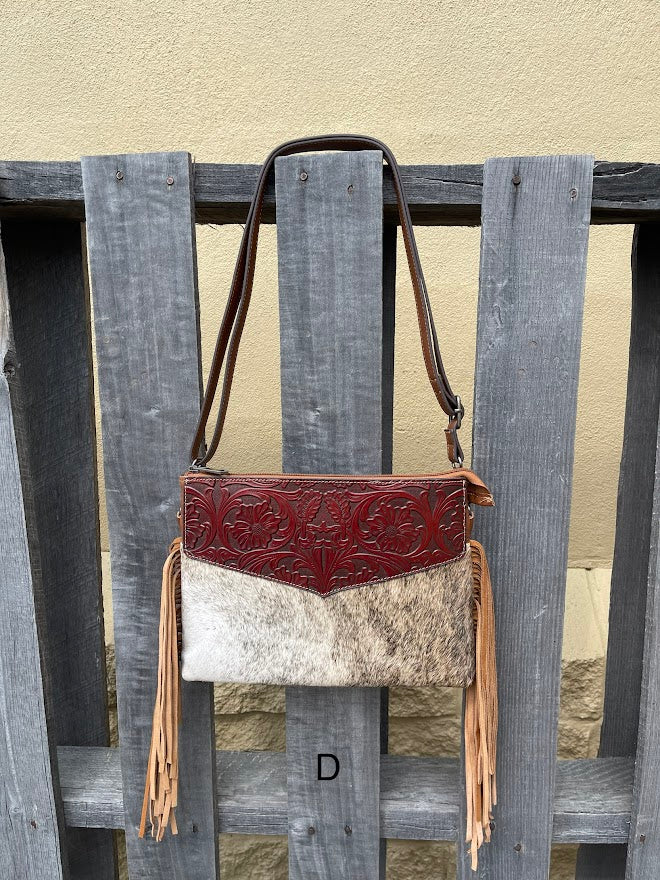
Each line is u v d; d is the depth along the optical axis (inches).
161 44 44.7
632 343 36.6
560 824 33.5
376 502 28.0
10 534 31.9
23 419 31.6
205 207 30.0
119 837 53.7
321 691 32.1
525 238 28.0
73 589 38.1
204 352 48.9
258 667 29.2
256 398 49.8
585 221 27.6
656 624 30.7
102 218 28.7
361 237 28.0
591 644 50.0
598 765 36.3
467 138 45.4
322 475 28.2
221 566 28.8
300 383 29.5
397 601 28.5
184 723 33.0
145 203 28.5
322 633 28.9
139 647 32.7
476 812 28.9
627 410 37.4
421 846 55.5
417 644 28.8
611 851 38.5
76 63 45.2
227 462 50.7
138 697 33.2
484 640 28.5
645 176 27.5
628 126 44.9
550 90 44.6
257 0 43.9
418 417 49.8
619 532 38.8
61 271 34.9
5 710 33.5
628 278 47.5
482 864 33.7
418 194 28.3
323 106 45.3
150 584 32.1
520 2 43.5
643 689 31.6
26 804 34.4
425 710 52.0
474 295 48.0
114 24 44.5
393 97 45.1
